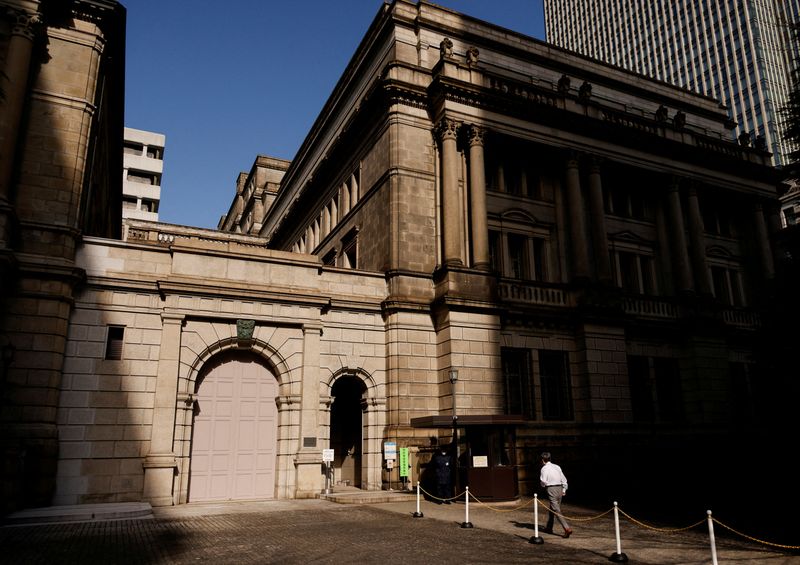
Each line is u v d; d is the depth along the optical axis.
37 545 12.39
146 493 19.23
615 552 11.08
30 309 18.77
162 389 20.23
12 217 18.64
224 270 22.36
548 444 24.75
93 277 20.31
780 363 21.77
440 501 19.77
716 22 104.25
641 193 33.56
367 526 14.96
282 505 19.45
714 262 35.12
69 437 18.91
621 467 25.70
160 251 21.69
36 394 18.28
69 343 19.59
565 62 35.19
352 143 31.69
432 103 27.66
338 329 24.12
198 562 10.77
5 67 19.70
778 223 36.28
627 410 26.70
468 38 31.36
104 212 35.09
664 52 115.50
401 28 29.34
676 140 33.22
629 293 29.39
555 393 26.55
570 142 29.73
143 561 10.83
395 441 23.12
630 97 37.00
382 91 27.38
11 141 19.22
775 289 22.23
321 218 36.91
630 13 125.06
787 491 20.78
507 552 11.69
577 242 28.58
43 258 19.19
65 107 21.00
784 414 22.48
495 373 24.22
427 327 25.03
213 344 21.61
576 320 27.11
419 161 26.94
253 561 10.86
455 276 24.70
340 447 27.69
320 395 23.09
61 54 21.41
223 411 21.77
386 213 26.55
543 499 22.09
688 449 28.11
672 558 11.12
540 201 29.94
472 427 19.97
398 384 23.84
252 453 21.94
